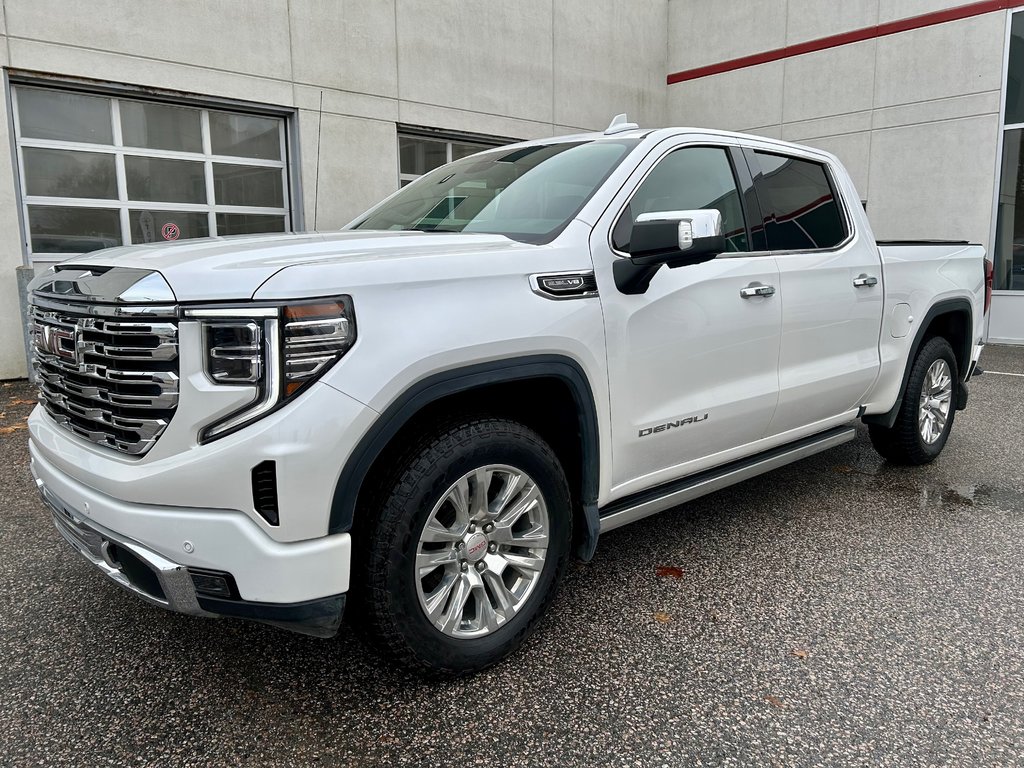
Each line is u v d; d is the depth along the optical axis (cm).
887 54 1177
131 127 884
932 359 481
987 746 224
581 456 279
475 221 319
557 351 259
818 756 220
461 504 246
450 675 250
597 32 1326
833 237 410
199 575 212
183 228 938
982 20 1079
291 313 205
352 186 1047
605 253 285
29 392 749
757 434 364
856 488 465
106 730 232
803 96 1280
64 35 806
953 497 448
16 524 399
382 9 1045
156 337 208
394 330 221
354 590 232
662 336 301
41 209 832
